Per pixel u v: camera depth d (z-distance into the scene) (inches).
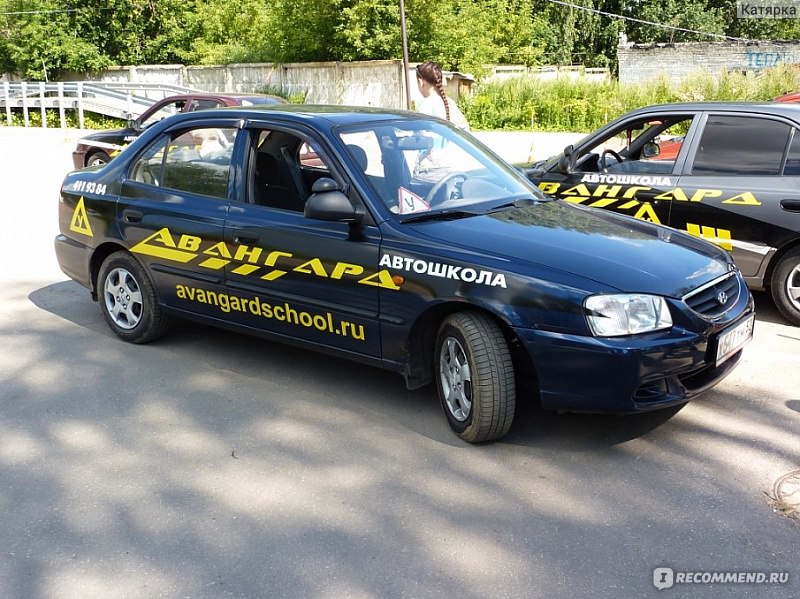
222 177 196.7
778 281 232.7
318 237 173.6
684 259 159.3
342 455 156.5
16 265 311.1
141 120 495.8
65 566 122.0
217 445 161.5
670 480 144.8
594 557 122.2
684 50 1246.9
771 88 914.7
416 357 165.3
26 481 147.9
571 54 1845.5
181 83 1196.5
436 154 189.9
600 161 267.9
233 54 1219.2
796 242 228.1
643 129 265.6
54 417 175.3
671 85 992.9
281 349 215.9
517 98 1021.2
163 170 210.7
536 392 155.9
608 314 142.3
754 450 155.7
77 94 1058.1
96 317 245.6
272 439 163.9
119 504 139.6
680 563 120.3
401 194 173.3
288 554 124.3
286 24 1071.6
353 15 1005.2
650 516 133.3
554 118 999.6
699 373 155.9
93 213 221.8
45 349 217.5
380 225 165.9
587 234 165.0
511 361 152.0
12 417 175.5
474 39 1093.8
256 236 183.9
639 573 117.9
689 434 162.7
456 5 1087.0
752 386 187.2
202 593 115.0
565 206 190.4
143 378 196.9
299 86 1076.5
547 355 145.8
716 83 957.8
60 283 285.4
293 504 138.9
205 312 200.5
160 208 205.5
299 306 178.9
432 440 162.2
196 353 213.6
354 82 1032.2
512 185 193.8
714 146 243.4
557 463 151.8
